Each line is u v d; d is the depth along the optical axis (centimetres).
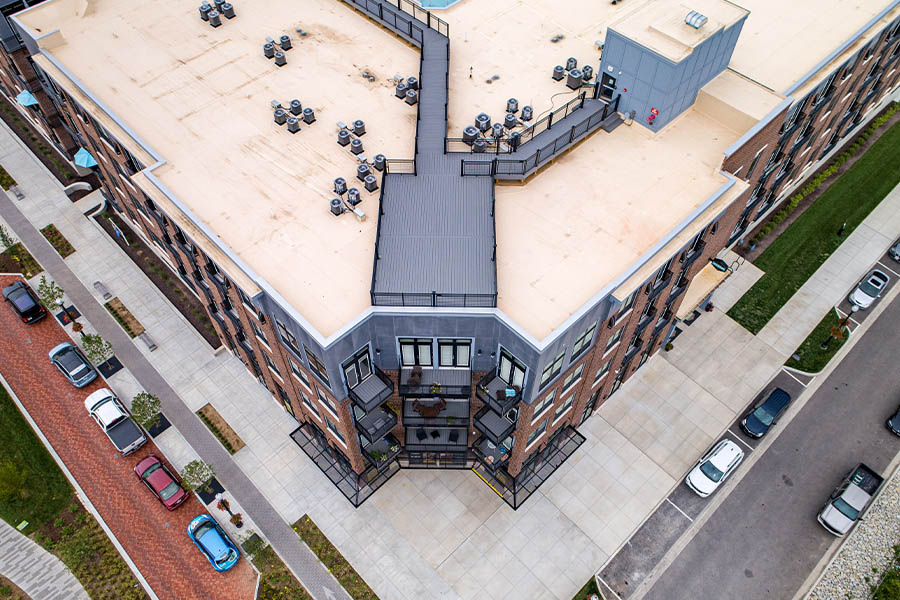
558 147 3700
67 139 5644
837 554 3928
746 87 4000
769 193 5178
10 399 4509
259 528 3991
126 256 5262
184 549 3909
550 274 3222
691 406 4538
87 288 5084
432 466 4216
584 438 4297
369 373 3409
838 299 5081
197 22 4712
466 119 3988
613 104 3953
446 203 3422
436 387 3362
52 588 3772
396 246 3231
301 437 4341
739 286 5147
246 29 4650
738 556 3928
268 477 4188
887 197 5712
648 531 4019
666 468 4266
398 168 3594
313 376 3372
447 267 3153
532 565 3878
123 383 4591
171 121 4003
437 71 4147
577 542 3966
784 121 4247
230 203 3550
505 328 3012
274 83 4247
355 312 3078
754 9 4825
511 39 4547
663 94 3703
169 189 3612
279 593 3756
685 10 3812
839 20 4738
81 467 4219
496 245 3278
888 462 4303
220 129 3956
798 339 4872
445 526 4009
